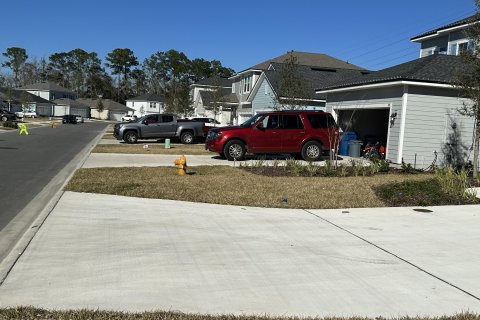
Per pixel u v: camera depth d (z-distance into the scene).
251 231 7.01
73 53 129.12
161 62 126.38
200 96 52.16
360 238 6.74
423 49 27.91
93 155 19.06
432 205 9.45
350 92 19.88
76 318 3.83
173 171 13.77
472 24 12.98
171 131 29.05
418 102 15.94
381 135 21.78
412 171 14.30
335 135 17.69
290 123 17.88
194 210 8.49
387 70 19.59
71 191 10.00
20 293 4.40
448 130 16.25
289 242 6.43
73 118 65.25
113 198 9.38
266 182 11.69
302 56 45.97
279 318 3.97
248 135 17.67
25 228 7.17
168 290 4.56
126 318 3.85
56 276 4.87
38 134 34.75
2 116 59.03
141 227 7.08
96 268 5.14
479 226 7.58
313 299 4.43
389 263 5.57
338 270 5.28
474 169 13.02
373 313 4.14
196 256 5.67
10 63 126.19
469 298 4.53
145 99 108.12
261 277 5.00
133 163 16.25
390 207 9.18
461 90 13.68
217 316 3.96
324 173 13.30
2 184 11.32
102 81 127.75
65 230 6.78
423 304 4.36
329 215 8.35
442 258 5.80
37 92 97.19
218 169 14.55
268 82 30.52
